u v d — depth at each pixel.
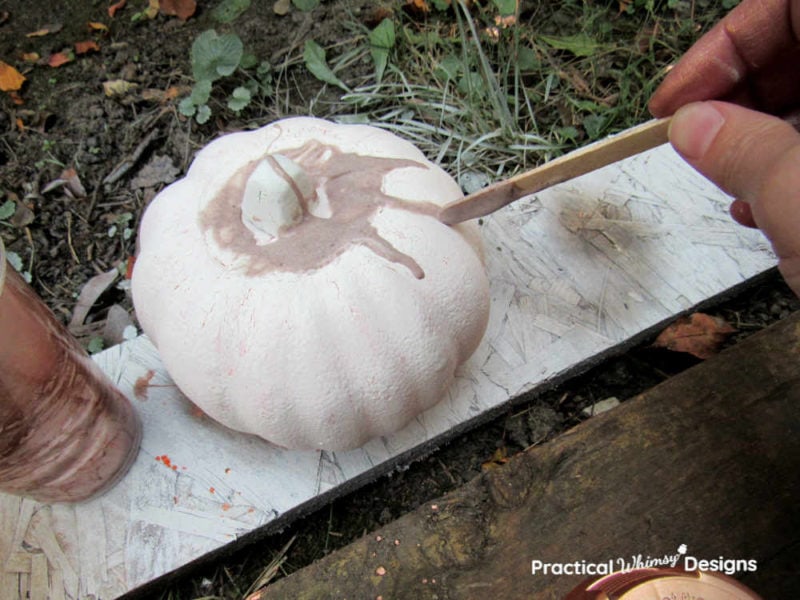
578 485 0.27
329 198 0.27
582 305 0.34
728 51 0.27
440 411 0.32
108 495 0.31
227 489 0.31
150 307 0.27
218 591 0.32
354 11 0.50
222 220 0.27
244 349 0.25
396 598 0.25
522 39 0.48
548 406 0.35
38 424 0.26
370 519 0.33
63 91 0.48
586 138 0.44
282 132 0.29
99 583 0.29
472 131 0.45
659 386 0.29
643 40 0.47
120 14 0.50
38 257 0.43
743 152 0.21
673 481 0.26
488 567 0.25
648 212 0.37
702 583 0.20
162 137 0.46
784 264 0.22
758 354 0.29
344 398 0.26
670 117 0.24
